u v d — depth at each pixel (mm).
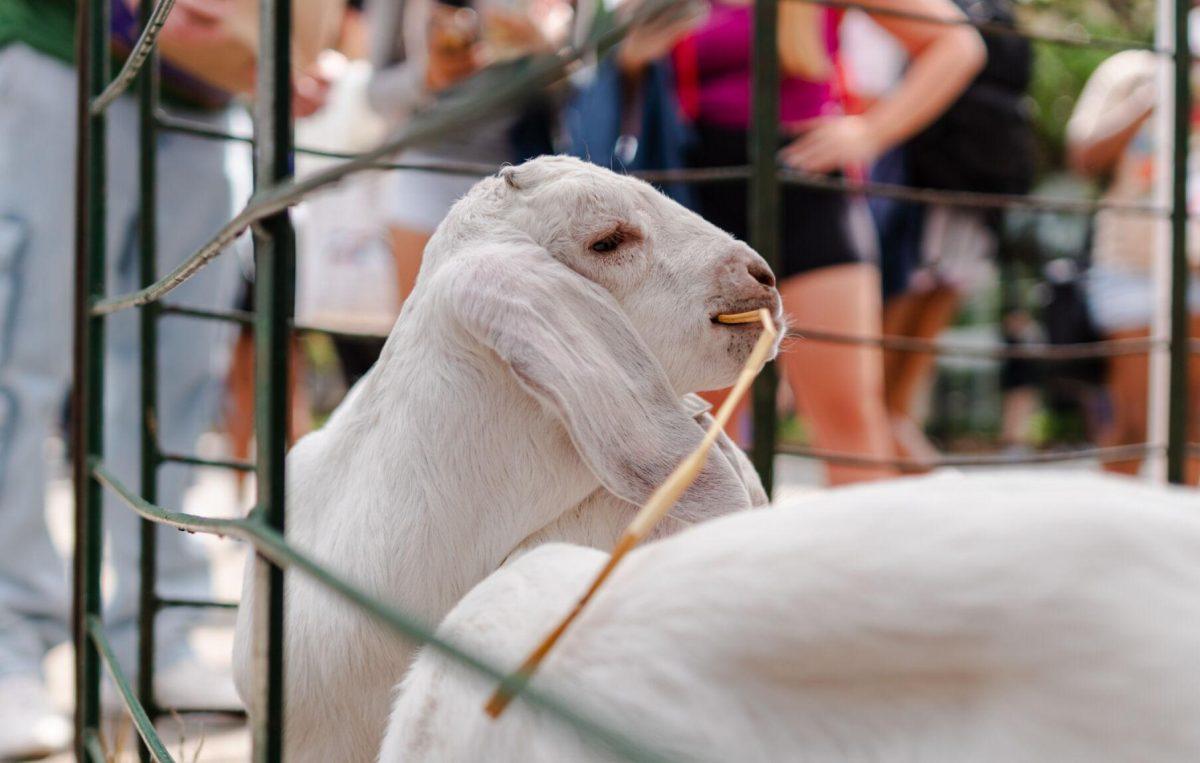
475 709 1209
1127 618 866
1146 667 850
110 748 3111
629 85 4062
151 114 2916
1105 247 5508
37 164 3482
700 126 3936
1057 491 965
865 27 5090
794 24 3711
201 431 3883
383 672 1943
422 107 4195
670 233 2193
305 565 1137
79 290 2652
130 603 3662
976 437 8312
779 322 2191
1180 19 3568
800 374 3857
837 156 3771
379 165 1548
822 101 3836
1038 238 7242
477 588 1390
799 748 975
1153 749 838
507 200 2193
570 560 1340
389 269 6984
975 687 918
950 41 3928
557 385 1906
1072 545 898
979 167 5184
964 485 1010
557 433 2055
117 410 3773
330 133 6105
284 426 1340
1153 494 967
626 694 1047
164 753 1653
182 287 3787
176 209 3783
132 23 3605
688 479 1188
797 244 3773
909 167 5262
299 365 6715
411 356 2117
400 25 4207
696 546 1099
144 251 2924
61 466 8438
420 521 2010
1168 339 3646
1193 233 5145
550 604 1223
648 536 2143
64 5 3480
